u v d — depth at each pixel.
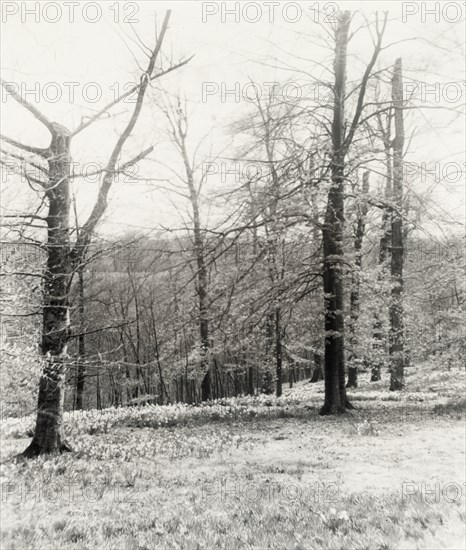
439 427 13.31
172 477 8.62
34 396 10.71
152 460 10.20
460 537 5.51
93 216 8.29
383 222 19.17
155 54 8.26
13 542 5.23
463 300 19.94
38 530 5.69
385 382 29.33
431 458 9.86
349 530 5.73
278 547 5.22
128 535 5.61
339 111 15.09
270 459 10.09
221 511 6.66
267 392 29.34
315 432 13.16
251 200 7.36
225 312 8.05
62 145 9.12
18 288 8.64
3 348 7.91
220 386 47.91
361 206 16.72
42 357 8.91
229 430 13.99
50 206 9.74
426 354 21.09
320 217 12.16
